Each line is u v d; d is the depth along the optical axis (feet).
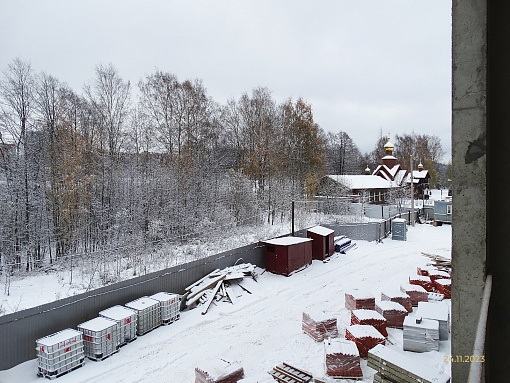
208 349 39.81
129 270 67.46
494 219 9.71
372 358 29.53
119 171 95.91
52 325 38.68
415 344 35.22
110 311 42.60
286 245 67.92
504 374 9.33
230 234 90.89
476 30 9.59
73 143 89.81
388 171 212.64
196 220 96.68
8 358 35.12
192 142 120.16
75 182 84.69
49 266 71.10
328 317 41.52
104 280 61.21
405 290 48.88
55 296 55.11
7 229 69.72
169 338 42.96
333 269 72.54
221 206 103.09
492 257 9.69
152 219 90.99
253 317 49.03
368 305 46.93
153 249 78.74
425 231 118.21
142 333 43.50
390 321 42.19
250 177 126.52
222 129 147.43
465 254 9.81
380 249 90.74
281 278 66.64
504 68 9.57
